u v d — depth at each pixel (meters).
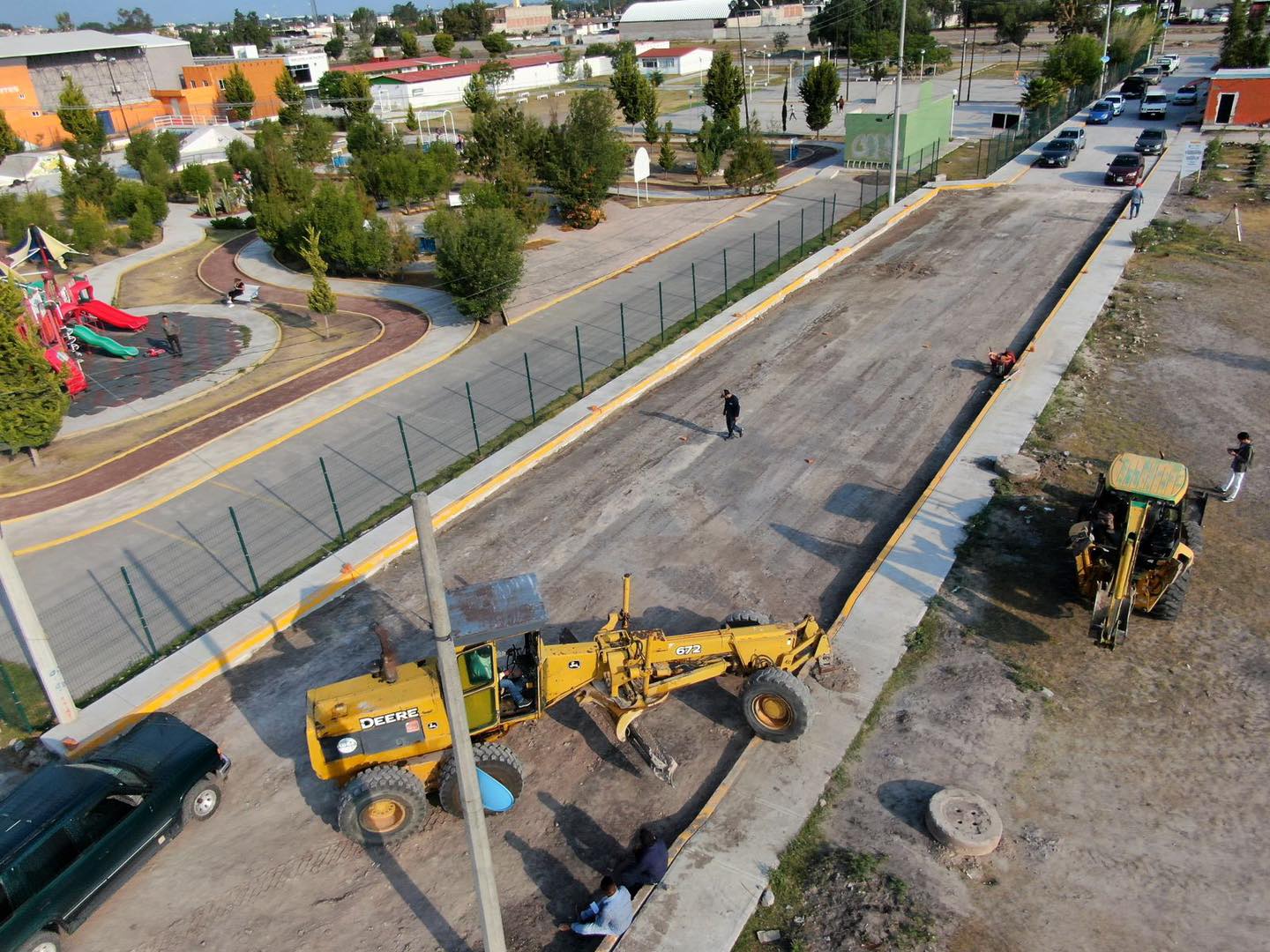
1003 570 16.00
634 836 11.43
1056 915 9.94
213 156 70.19
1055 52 62.56
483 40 126.38
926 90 50.97
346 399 26.00
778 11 136.25
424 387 26.50
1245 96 52.16
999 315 27.83
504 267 30.39
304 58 119.19
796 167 53.59
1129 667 13.59
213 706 14.31
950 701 13.16
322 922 10.54
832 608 15.47
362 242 37.81
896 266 33.41
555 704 13.70
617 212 46.66
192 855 11.57
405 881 11.01
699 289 33.03
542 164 44.62
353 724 11.10
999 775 11.84
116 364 30.33
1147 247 32.50
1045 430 20.55
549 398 24.75
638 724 13.02
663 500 19.17
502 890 10.77
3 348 21.88
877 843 10.98
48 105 89.94
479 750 11.23
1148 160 46.62
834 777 11.95
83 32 101.88
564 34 169.75
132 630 16.44
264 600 16.70
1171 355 24.11
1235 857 10.52
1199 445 19.64
